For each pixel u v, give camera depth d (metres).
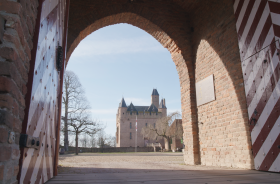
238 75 4.72
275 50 3.76
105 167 5.12
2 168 1.03
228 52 5.08
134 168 4.73
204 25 6.10
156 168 4.66
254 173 3.48
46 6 1.82
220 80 5.30
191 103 6.21
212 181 2.50
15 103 1.21
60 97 3.31
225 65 5.15
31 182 1.58
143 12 6.58
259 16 4.18
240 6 4.76
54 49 2.37
